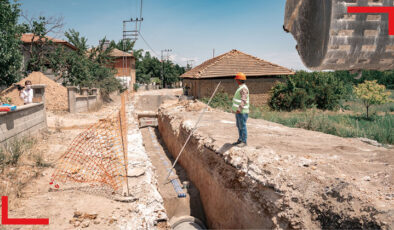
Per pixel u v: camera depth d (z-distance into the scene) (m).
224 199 5.95
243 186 5.21
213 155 7.00
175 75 70.62
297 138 7.72
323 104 22.03
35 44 21.80
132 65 44.69
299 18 1.03
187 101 17.70
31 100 9.13
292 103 21.55
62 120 12.96
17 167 5.80
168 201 7.34
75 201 4.82
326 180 3.94
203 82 21.41
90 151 7.92
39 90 9.84
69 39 28.75
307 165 4.74
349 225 3.12
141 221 4.48
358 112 19.92
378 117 15.82
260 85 22.81
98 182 5.79
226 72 21.72
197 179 8.06
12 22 14.79
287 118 15.12
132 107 22.53
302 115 16.95
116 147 8.61
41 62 21.00
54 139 9.12
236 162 5.71
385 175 3.90
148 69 68.12
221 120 11.38
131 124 13.45
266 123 11.17
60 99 17.22
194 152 8.50
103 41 32.06
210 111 14.52
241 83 5.89
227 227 5.77
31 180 5.39
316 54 0.96
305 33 1.03
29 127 8.50
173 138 11.61
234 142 7.09
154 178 6.95
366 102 16.44
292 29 1.09
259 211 4.54
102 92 25.25
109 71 28.36
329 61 0.92
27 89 9.07
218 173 6.41
